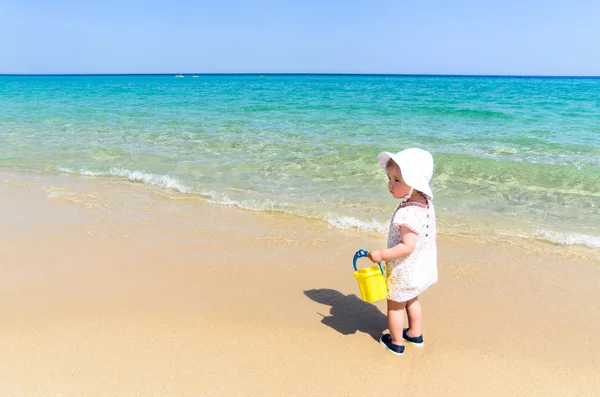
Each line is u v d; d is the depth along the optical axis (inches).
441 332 120.6
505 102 901.8
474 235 196.7
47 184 273.1
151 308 127.6
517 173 298.2
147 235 189.5
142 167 320.5
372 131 479.2
